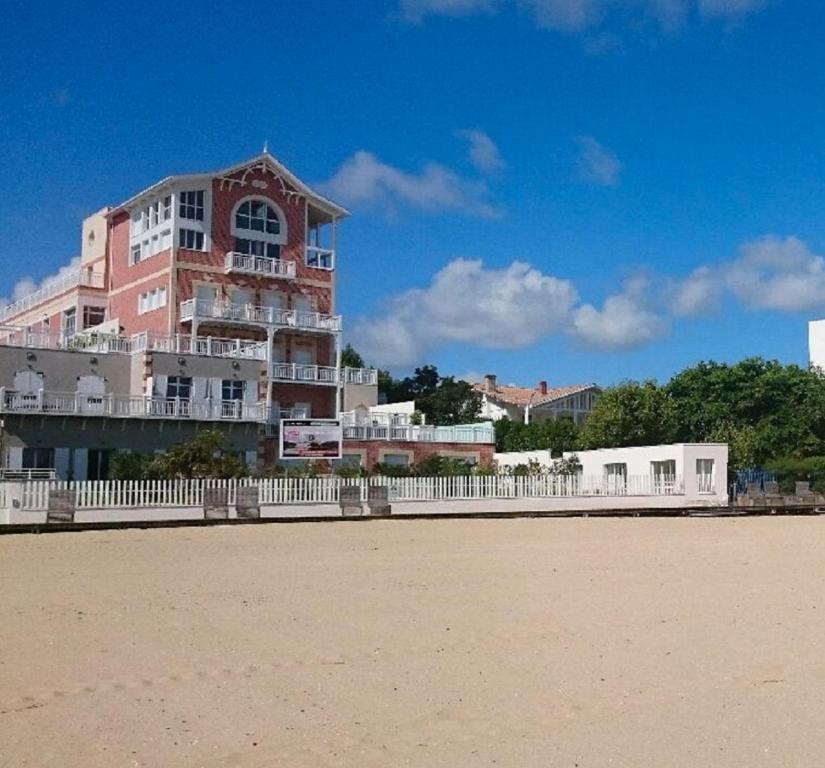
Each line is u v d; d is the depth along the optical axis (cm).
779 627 1227
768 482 5500
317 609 1332
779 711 859
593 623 1242
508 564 1908
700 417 7150
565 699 891
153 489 3412
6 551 2159
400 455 5741
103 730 782
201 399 5284
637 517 3794
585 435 7006
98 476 4938
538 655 1060
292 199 6506
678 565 1902
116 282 6600
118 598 1408
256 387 5494
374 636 1150
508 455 6012
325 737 775
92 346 5556
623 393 6938
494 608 1352
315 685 928
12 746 739
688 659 1048
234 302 6188
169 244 6044
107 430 4975
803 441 6912
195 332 5844
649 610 1343
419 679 954
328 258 6700
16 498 3170
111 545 2330
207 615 1275
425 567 1848
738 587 1580
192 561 1942
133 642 1098
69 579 1628
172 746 747
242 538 2566
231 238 6241
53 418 4834
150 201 6291
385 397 9831
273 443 5522
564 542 2452
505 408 10138
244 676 955
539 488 4288
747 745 767
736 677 974
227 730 788
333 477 3959
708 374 7519
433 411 9369
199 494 3491
